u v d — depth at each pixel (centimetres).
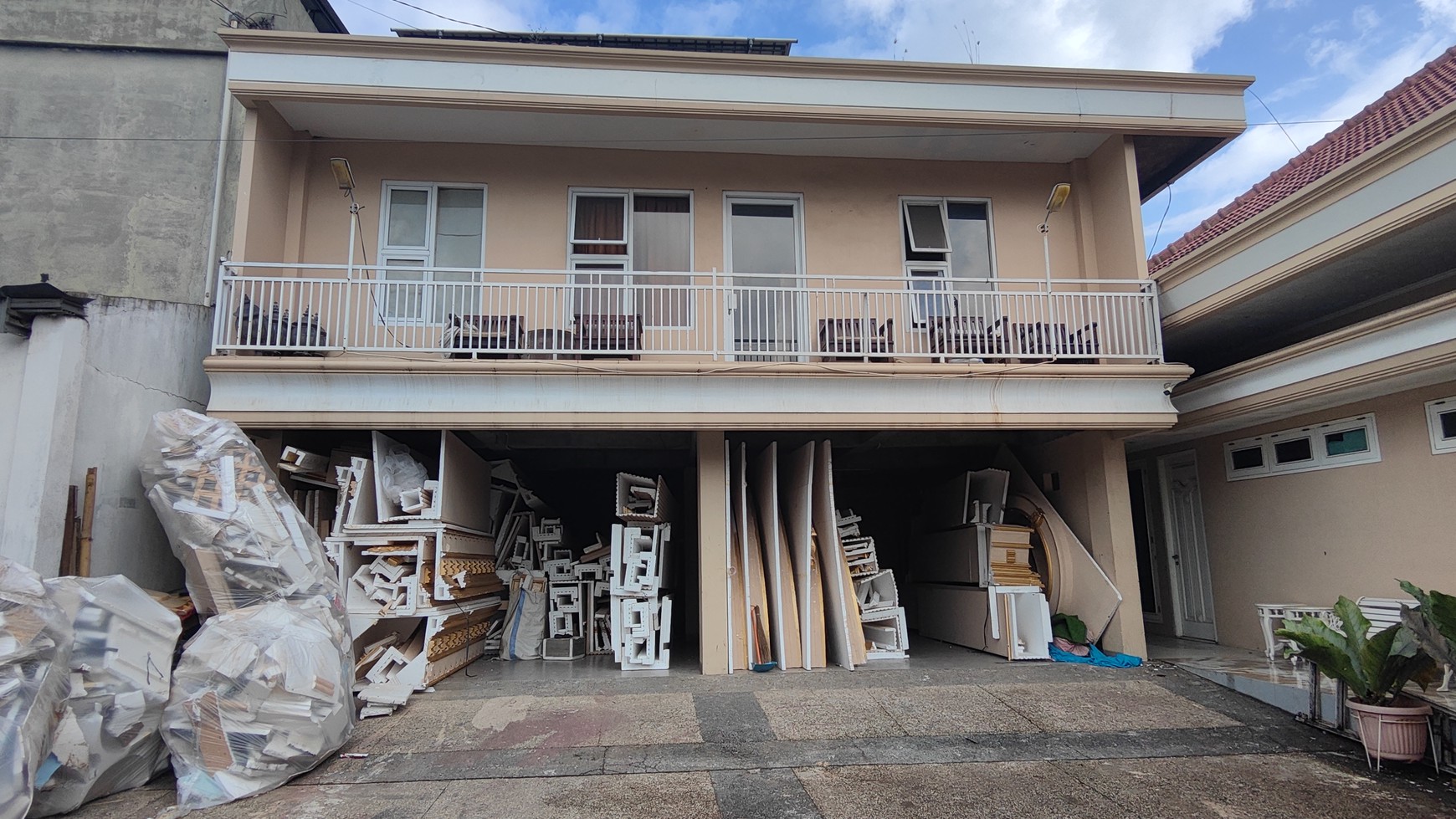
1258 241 734
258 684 490
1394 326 623
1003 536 894
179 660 543
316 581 605
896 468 1117
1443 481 663
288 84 768
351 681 594
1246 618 884
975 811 467
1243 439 893
